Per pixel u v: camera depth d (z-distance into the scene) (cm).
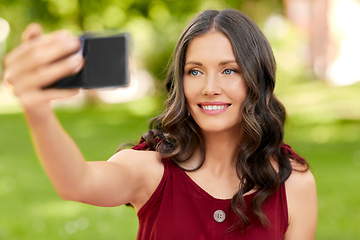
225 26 147
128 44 90
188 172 162
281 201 162
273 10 1500
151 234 158
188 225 154
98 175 121
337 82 2122
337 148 779
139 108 1677
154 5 1442
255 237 154
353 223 429
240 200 154
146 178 155
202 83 148
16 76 81
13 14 1698
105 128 1172
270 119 163
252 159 161
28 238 414
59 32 82
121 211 491
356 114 1174
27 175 669
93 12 1556
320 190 536
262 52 155
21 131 1180
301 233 166
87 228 437
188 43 151
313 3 2305
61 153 97
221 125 150
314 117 1177
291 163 170
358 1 2241
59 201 537
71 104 1925
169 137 167
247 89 152
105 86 90
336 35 2266
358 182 564
